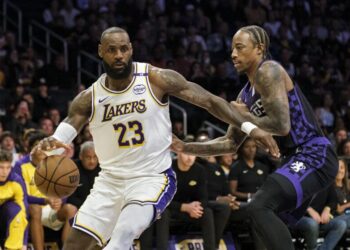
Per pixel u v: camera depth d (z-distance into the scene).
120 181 4.99
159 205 4.86
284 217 5.86
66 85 13.80
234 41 5.64
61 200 7.99
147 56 15.38
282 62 16.66
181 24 16.66
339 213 9.41
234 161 10.48
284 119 5.29
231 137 5.80
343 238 9.16
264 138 4.96
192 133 13.58
